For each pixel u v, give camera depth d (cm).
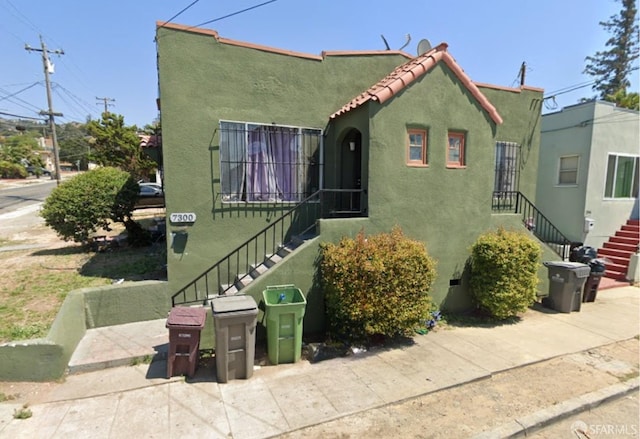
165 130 570
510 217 723
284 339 466
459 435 336
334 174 700
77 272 689
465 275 677
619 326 629
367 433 336
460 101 640
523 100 878
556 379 446
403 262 520
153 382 411
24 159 5612
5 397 371
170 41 560
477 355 506
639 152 1082
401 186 600
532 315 686
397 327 525
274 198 664
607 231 1045
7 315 495
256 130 638
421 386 419
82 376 419
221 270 623
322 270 544
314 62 675
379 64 728
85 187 803
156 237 959
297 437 329
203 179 600
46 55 2077
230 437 325
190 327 415
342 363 476
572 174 1028
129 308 550
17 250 891
